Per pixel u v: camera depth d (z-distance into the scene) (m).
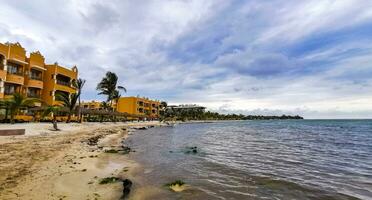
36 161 11.67
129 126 58.88
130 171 11.77
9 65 39.97
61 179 9.00
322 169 14.41
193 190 9.14
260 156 18.95
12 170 9.70
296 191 9.63
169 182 10.16
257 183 10.62
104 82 70.00
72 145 18.67
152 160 15.43
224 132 52.88
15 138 19.67
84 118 64.38
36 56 45.91
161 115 129.50
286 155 19.88
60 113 50.31
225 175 11.97
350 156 20.34
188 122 133.38
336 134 49.25
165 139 32.50
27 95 43.59
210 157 17.62
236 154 19.78
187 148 22.84
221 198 8.41
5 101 32.41
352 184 10.88
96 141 23.30
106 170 11.40
